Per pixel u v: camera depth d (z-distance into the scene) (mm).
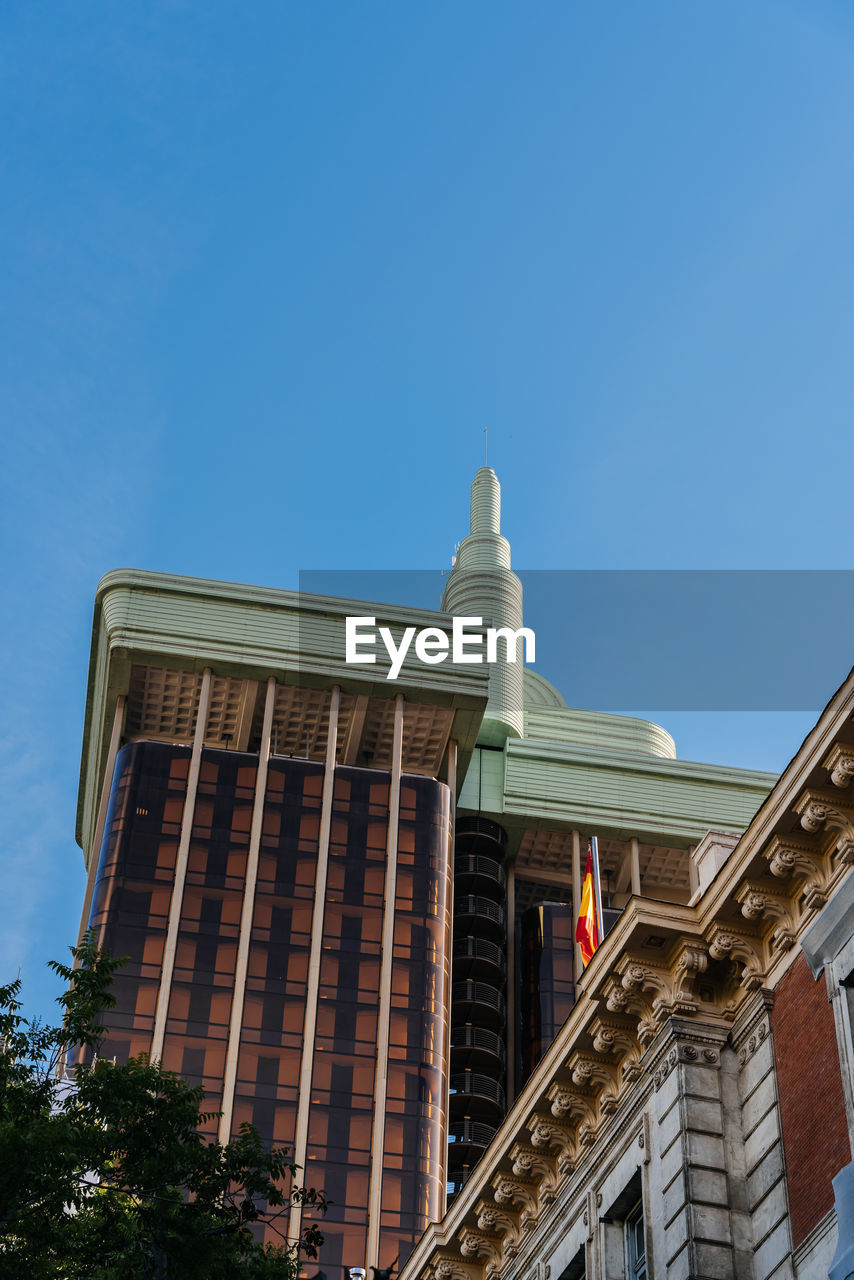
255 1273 32312
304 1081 152625
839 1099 31094
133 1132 32469
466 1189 43250
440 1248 43688
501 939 184000
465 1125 165500
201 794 169250
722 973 36031
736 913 35312
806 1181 31547
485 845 189375
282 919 163125
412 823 172250
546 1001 177500
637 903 36250
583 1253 38000
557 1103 39312
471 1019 174875
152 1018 154000
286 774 172500
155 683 179250
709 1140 33969
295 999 157875
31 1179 30016
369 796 172875
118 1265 30766
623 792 194625
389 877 167875
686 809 194125
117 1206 31844
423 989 161625
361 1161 148750
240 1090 151250
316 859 167250
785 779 33469
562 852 192375
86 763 194625
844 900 32156
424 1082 155375
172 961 157750
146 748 171500
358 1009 158625
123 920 159750
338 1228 144000
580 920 67812
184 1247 31281
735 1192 33312
